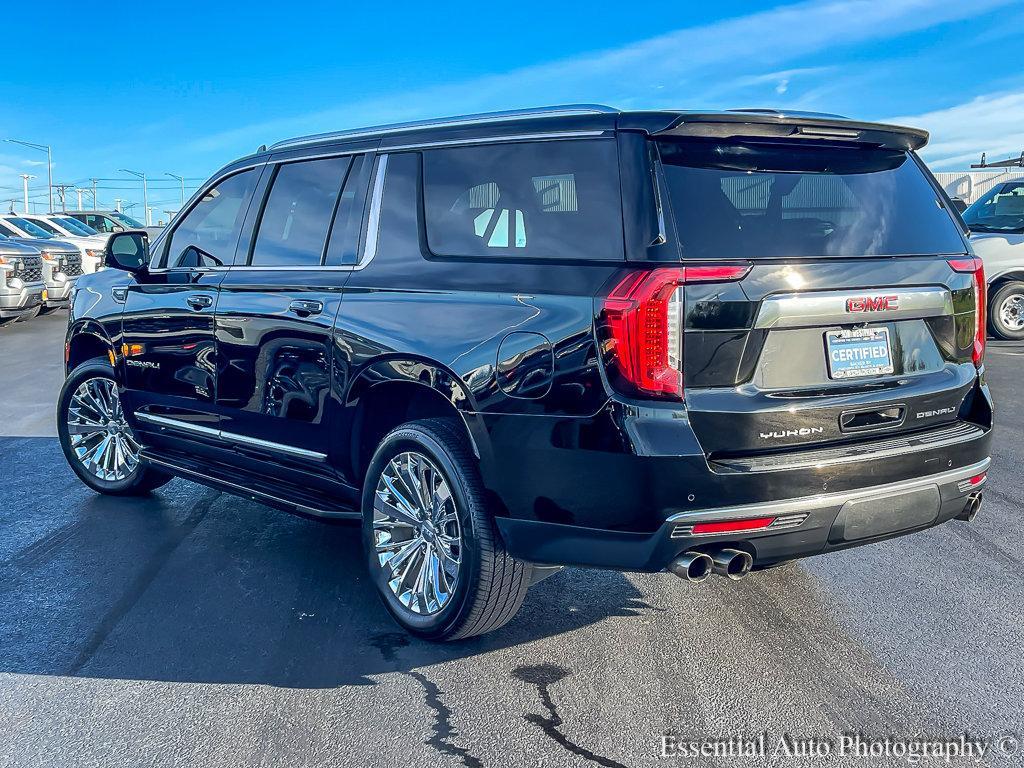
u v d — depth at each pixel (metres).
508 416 3.21
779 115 3.18
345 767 2.76
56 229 21.95
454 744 2.88
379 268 3.85
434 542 3.61
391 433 3.71
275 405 4.29
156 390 5.05
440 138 3.77
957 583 4.16
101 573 4.37
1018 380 9.30
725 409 2.97
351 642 3.62
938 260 3.43
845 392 3.19
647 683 3.26
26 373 10.91
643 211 3.03
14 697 3.20
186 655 3.51
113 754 2.84
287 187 4.46
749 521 3.00
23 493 5.76
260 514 5.30
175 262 5.06
